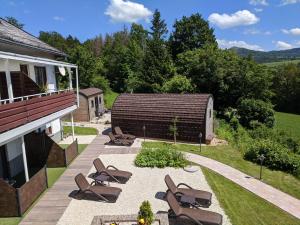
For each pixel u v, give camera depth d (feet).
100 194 36.99
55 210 34.78
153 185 42.42
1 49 44.91
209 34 194.29
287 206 36.63
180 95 73.41
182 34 191.52
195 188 41.55
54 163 50.72
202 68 133.69
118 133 71.15
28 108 38.52
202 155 58.23
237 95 134.82
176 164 50.93
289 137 95.61
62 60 75.61
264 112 115.44
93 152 60.13
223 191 40.68
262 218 33.32
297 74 182.50
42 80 63.31
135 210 34.71
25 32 65.57
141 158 52.65
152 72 148.15
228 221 32.32
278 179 46.09
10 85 35.27
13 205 33.09
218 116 126.72
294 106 183.21
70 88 60.70
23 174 48.47
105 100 144.15
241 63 134.41
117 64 203.72
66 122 95.81
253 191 41.04
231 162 54.19
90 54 157.89
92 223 29.55
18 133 35.58
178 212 31.30
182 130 68.18
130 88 173.17
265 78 133.49
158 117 70.44
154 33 221.87
